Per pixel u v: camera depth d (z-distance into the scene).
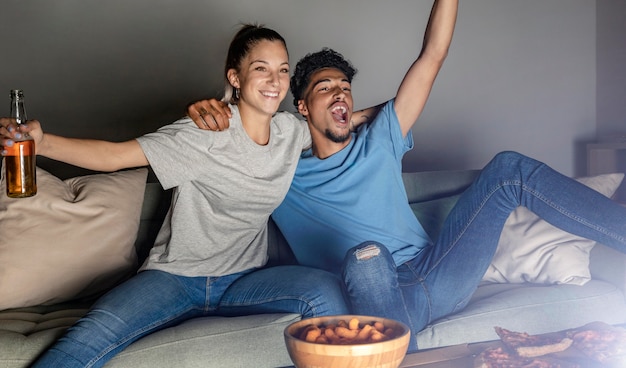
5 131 1.55
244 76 1.97
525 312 1.99
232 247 1.99
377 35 4.29
